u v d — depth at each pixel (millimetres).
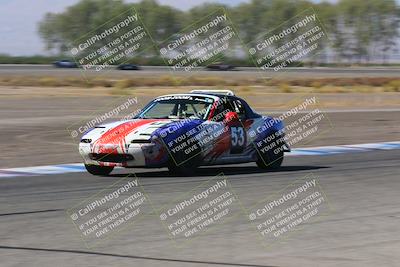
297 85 79438
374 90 71375
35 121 32156
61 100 44281
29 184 14633
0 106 39781
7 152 21344
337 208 12164
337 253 8844
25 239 9367
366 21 185625
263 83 79562
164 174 16234
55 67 120375
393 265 8234
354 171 17484
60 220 10742
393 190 14352
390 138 28250
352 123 34781
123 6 140250
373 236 9922
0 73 89875
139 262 8195
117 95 50125
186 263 8195
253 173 16797
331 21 175500
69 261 8188
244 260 8422
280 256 8664
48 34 158500
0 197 12891
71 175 16188
